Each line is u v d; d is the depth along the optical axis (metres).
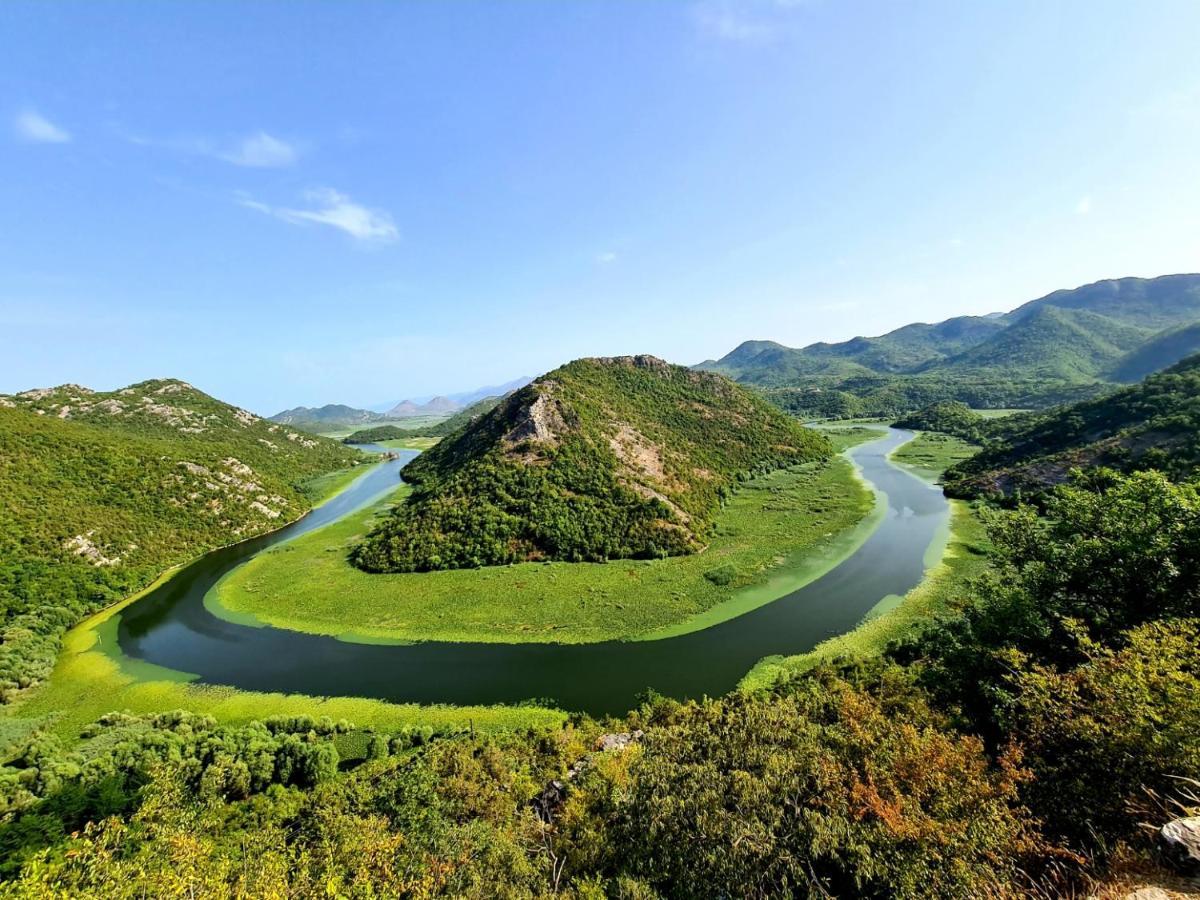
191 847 20.94
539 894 18.58
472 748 34.66
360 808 28.03
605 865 19.16
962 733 23.05
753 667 42.97
